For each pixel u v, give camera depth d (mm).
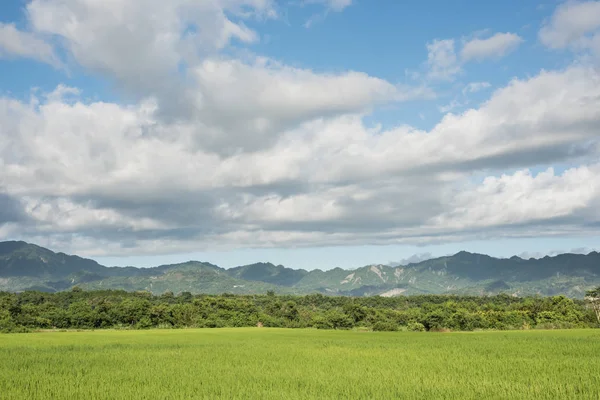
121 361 37125
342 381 26156
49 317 114438
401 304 179875
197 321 126000
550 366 31188
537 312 120188
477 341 57250
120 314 121312
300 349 47969
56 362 36500
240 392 22703
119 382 26516
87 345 54312
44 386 24875
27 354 43156
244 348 49562
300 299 196000
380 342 58469
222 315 131125
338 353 43312
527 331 88250
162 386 25188
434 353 42406
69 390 23703
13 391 23375
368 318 130250
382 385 24625
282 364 34656
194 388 24406
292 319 138375
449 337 69062
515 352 41969
